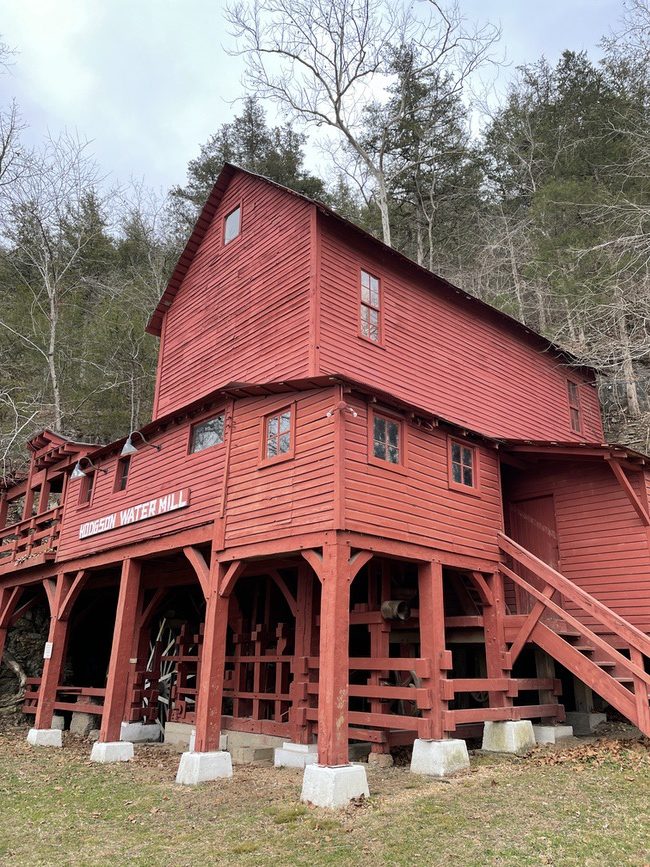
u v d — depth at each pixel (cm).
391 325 1348
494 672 1118
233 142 3541
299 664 1146
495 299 2753
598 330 2033
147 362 2914
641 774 840
